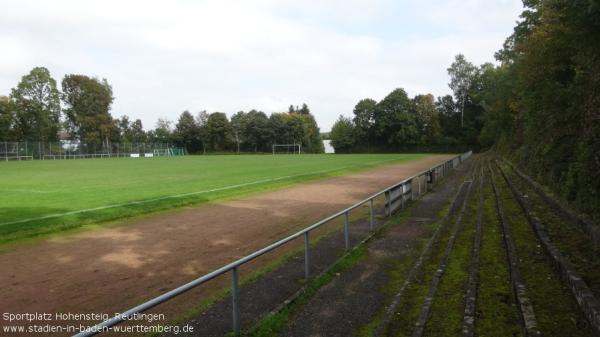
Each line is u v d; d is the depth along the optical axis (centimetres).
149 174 3306
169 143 11081
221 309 638
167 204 1686
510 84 3825
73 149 8162
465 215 1380
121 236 1178
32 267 892
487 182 2411
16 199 1842
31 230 1209
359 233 1182
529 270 718
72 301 702
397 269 840
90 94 9600
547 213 1138
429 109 10731
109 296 724
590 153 960
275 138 11631
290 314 612
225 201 1852
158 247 1057
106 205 1653
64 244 1090
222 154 10781
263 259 944
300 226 1316
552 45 1769
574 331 486
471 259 854
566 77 1823
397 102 10844
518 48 2712
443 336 520
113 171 3709
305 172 3438
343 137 11575
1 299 712
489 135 8225
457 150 10300
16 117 8262
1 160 6844
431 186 2264
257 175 3152
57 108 8800
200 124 11544
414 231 1203
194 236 1178
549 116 1691
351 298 677
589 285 570
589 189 934
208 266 895
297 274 810
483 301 620
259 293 707
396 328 552
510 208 1406
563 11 824
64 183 2583
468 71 10781
